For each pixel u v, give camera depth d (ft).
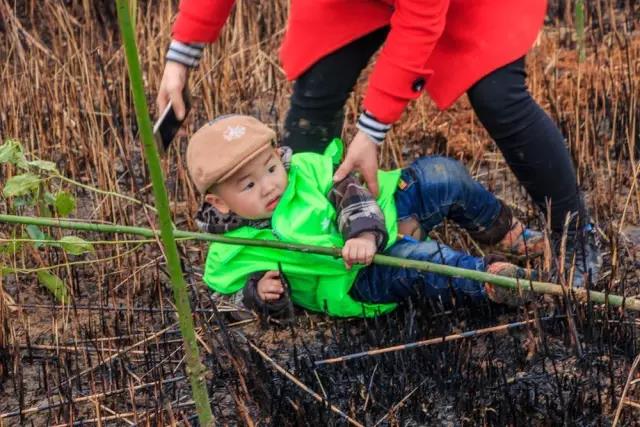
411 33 9.32
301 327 11.06
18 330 11.47
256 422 9.72
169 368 10.69
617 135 14.67
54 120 15.51
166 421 9.80
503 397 9.68
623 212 12.66
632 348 10.20
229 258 10.58
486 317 10.76
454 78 10.14
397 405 9.69
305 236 10.24
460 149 14.83
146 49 17.76
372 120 9.74
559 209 10.70
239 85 16.83
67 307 11.75
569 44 17.83
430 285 10.53
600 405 9.45
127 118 16.35
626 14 18.31
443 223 12.19
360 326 10.98
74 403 10.07
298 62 10.90
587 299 10.14
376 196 10.28
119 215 13.38
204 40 10.63
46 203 11.39
